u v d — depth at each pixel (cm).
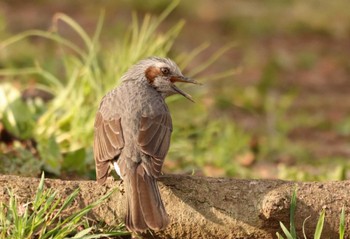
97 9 3002
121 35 2642
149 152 920
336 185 927
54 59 2108
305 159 1609
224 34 2889
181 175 941
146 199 877
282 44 2830
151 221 857
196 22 2981
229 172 1404
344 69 2556
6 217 898
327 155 1677
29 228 879
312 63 2577
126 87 1011
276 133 1822
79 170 1180
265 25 2980
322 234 919
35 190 927
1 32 2322
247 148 1633
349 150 1722
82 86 1371
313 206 911
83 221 916
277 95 2198
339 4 3203
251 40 2850
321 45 2847
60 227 896
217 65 2491
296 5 3200
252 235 919
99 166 926
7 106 1306
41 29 2689
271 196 909
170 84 1047
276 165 1551
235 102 2019
